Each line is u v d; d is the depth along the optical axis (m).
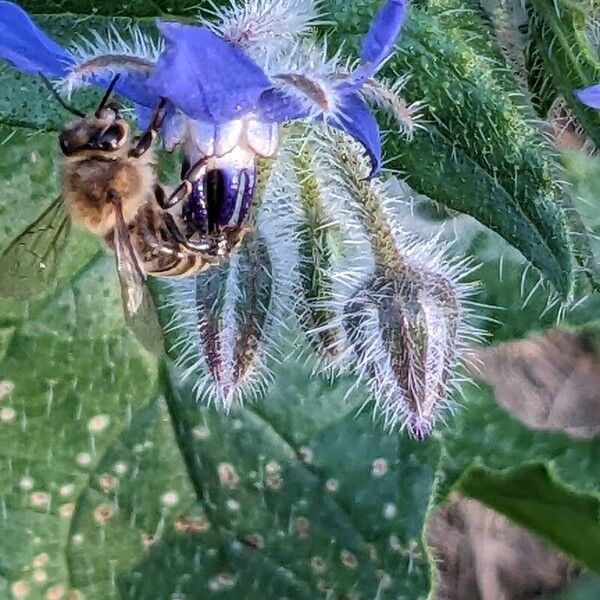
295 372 0.07
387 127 0.05
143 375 0.07
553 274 0.05
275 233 0.06
